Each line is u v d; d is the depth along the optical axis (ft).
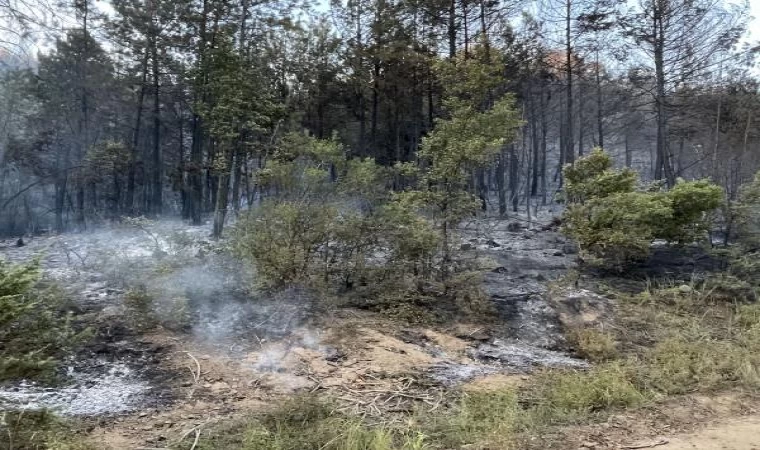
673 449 14.10
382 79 66.69
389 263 27.68
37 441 12.61
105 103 68.39
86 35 58.85
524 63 62.18
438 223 29.27
